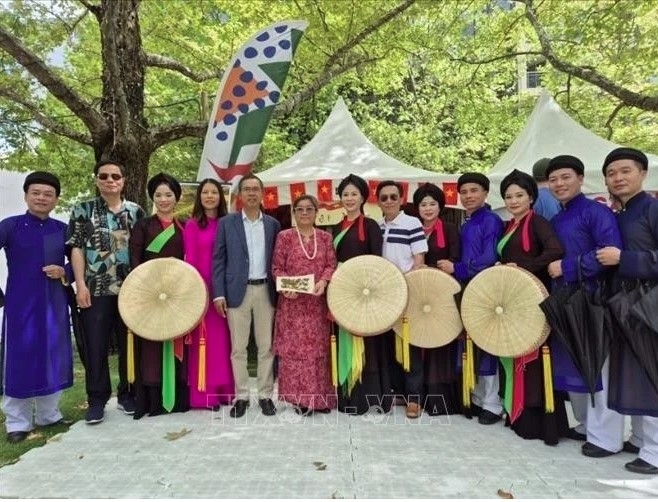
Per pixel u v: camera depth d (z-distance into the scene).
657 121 11.72
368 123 15.45
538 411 3.34
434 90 14.78
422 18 10.84
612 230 3.01
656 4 8.22
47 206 3.64
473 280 3.49
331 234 4.14
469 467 2.92
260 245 3.83
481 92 11.90
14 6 8.60
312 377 3.78
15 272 3.56
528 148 6.69
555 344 3.23
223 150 5.64
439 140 16.08
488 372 3.59
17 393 3.48
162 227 3.90
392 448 3.19
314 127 15.20
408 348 3.67
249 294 3.80
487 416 3.63
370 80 10.80
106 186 3.78
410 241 3.93
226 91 5.63
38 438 3.61
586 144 6.57
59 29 8.95
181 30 9.53
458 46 11.33
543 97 7.08
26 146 9.19
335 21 8.98
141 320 3.65
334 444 3.26
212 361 3.92
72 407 4.38
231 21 9.06
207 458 3.06
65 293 3.75
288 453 3.12
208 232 3.95
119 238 3.80
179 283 3.71
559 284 3.27
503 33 10.52
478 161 15.80
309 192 6.41
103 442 3.32
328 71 8.58
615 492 2.62
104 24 6.27
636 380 2.84
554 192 3.30
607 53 8.88
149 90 10.66
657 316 2.72
